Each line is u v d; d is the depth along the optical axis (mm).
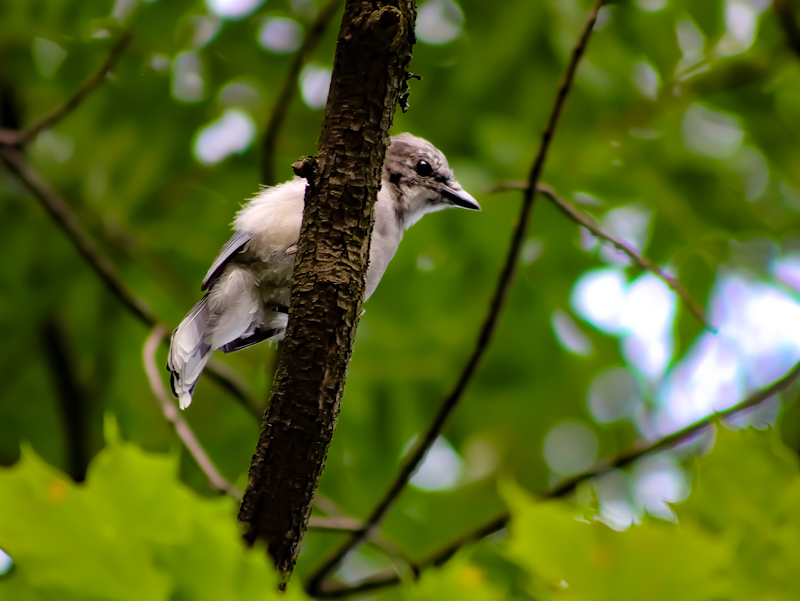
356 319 4762
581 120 10945
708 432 7879
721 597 2738
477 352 7855
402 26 4848
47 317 11188
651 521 2859
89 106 10984
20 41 10844
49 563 2457
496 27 10547
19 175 9664
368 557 11281
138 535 2453
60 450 12078
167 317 11539
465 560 2553
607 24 10648
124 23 10500
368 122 4848
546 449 12078
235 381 9555
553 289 11438
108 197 11305
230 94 11344
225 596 2447
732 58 10641
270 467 4562
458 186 10250
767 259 10992
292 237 8109
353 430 11375
